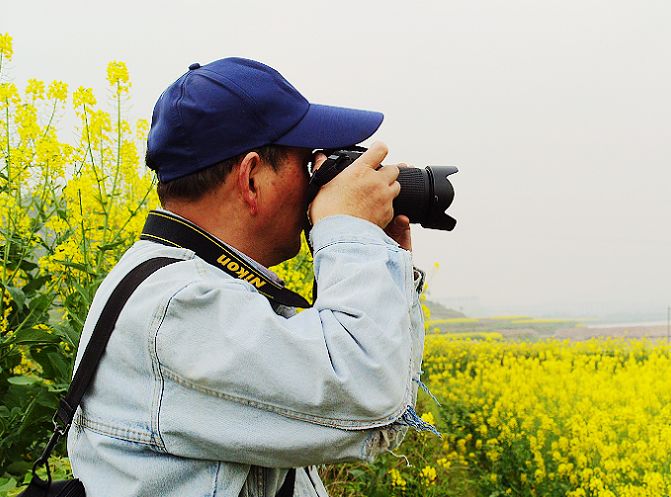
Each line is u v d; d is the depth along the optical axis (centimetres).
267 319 89
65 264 271
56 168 311
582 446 454
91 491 94
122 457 92
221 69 106
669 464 421
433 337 813
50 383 303
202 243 103
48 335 271
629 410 509
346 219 104
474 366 770
